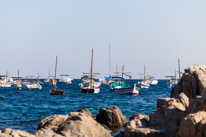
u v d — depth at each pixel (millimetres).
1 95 96688
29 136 18391
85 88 111312
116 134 29328
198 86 36500
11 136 17656
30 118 40250
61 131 21891
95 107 56906
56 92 100062
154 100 75500
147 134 21953
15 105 60062
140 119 26469
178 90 38875
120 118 33781
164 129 22750
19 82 183000
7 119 38938
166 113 25578
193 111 22469
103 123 33625
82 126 22781
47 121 25734
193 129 18938
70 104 63406
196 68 39469
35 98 83312
